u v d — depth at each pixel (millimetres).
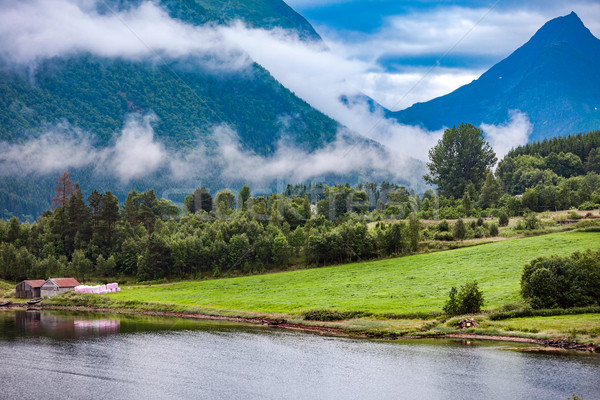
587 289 105312
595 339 89500
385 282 150750
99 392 79375
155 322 130125
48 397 77438
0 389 80500
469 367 84062
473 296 108375
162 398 76375
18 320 136500
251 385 81000
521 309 104875
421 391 76688
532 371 80438
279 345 102000
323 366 88750
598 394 71938
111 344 106062
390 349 95750
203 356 96250
